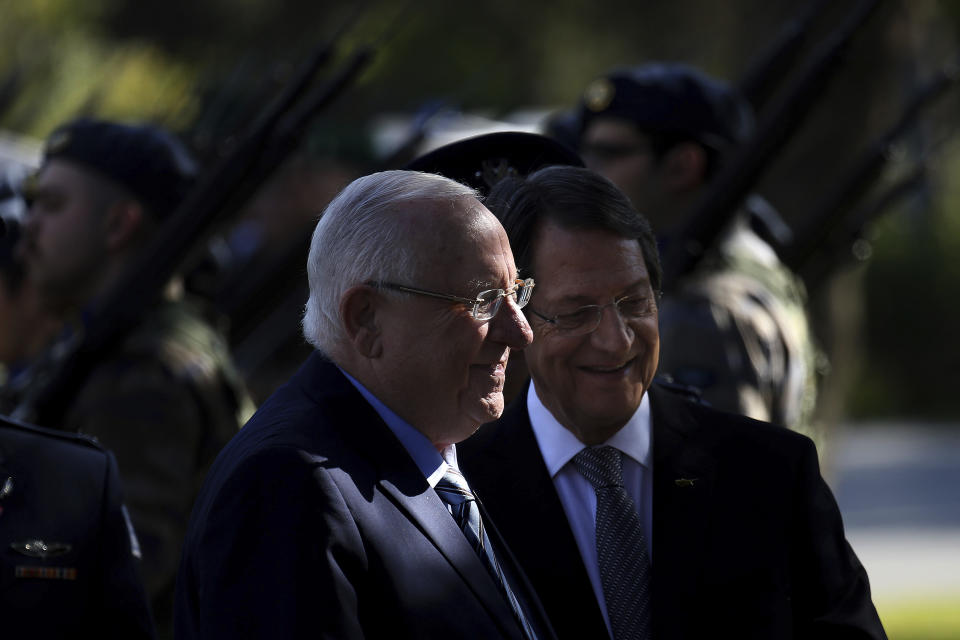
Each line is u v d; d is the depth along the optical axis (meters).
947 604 27.22
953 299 67.75
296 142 12.08
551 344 8.01
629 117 12.84
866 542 39.53
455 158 8.73
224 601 6.55
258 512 6.67
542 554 8.12
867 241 17.75
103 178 11.97
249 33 45.97
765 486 8.09
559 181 8.10
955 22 37.00
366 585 6.73
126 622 8.41
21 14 24.53
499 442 8.46
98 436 11.06
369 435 7.09
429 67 46.50
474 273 7.05
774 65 14.88
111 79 21.61
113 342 11.30
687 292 11.88
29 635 8.02
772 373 11.81
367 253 7.07
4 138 20.06
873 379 69.38
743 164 12.55
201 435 11.37
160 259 11.53
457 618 6.87
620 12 44.38
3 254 12.64
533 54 47.47
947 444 62.84
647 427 8.38
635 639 7.93
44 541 8.23
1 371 13.28
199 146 15.20
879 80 25.25
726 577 7.91
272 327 17.53
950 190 65.38
